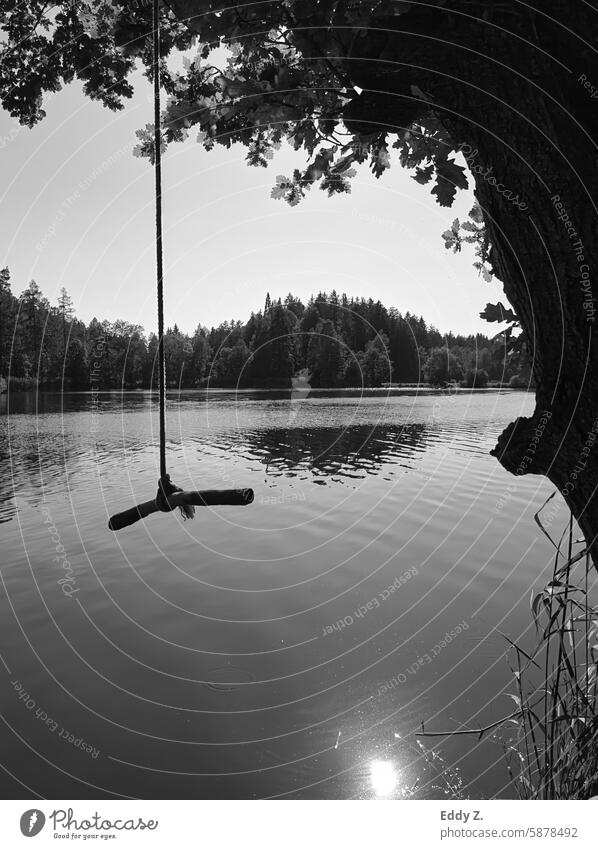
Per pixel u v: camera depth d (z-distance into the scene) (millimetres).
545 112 1623
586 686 2129
